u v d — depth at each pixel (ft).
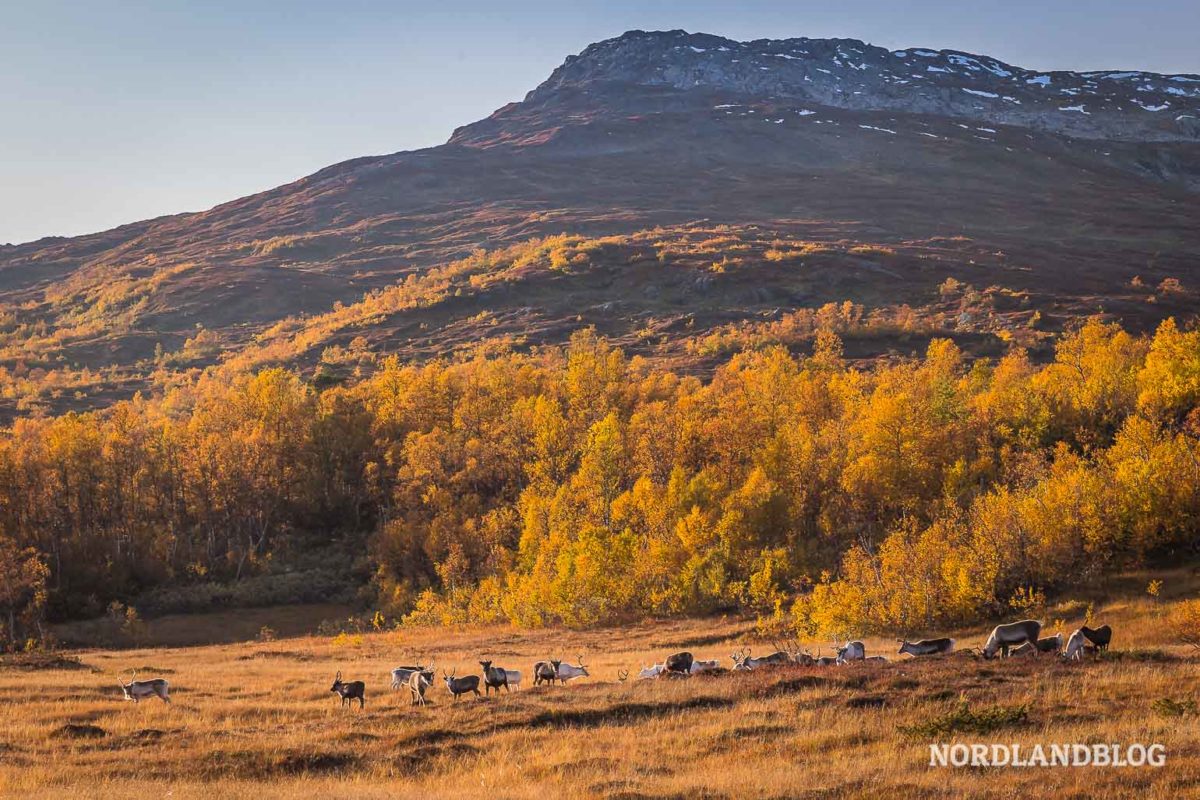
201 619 300.20
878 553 229.04
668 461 320.09
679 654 125.59
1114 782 58.75
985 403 296.51
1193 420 242.17
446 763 78.54
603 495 298.56
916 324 629.51
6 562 281.33
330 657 192.54
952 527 196.44
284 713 108.58
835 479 271.90
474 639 222.48
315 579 327.06
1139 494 185.47
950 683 93.81
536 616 241.55
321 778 75.92
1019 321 652.89
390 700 117.60
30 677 147.74
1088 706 79.77
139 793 67.82
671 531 257.34
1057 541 182.50
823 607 185.37
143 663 180.45
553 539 265.95
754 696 97.86
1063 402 296.10
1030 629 113.29
